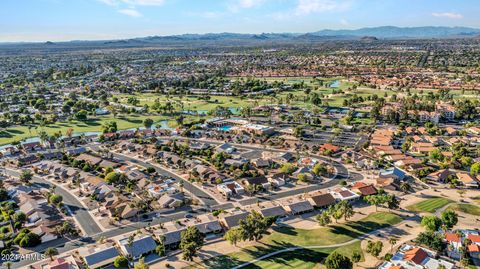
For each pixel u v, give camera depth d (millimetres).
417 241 155000
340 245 154625
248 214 175625
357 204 193750
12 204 189000
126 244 150625
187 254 142125
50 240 160375
